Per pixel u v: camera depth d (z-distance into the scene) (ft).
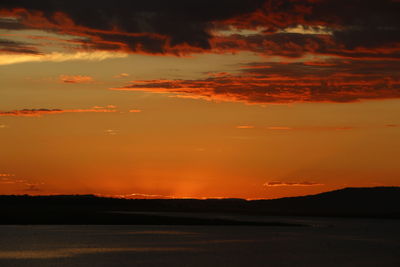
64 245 270.87
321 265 214.48
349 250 271.90
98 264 206.08
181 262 214.28
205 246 278.26
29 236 321.73
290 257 238.07
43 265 202.69
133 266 202.08
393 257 242.37
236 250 261.85
